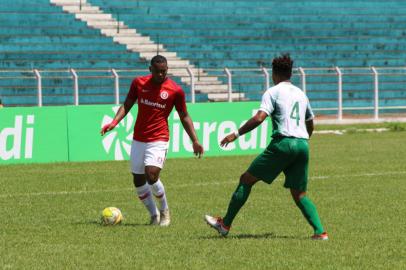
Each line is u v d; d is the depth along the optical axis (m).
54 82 71.88
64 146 43.88
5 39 75.19
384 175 36.75
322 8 93.88
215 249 19.41
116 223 23.47
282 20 90.75
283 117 19.95
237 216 25.17
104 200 29.11
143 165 23.11
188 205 27.81
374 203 28.02
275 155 19.95
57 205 27.77
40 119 43.19
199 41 84.00
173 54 80.81
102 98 72.31
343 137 60.94
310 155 46.78
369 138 59.88
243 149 48.12
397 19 95.44
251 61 82.44
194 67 79.81
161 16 85.19
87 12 81.75
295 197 20.56
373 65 86.81
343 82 83.44
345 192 31.00
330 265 17.56
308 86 81.44
